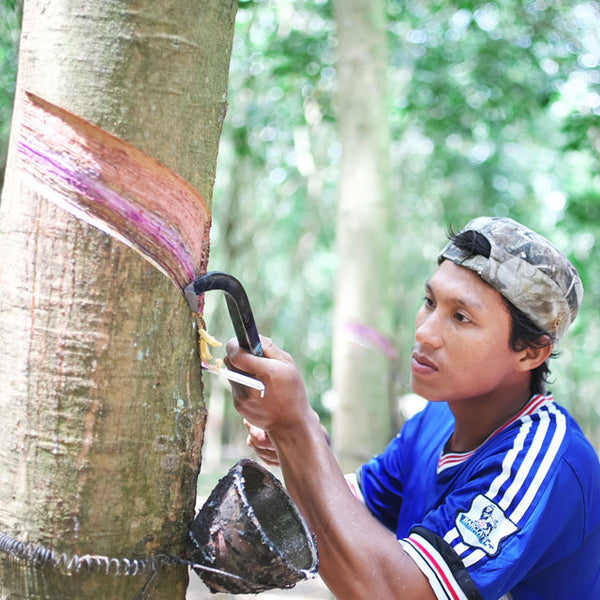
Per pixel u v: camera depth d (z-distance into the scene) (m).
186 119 1.14
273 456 1.63
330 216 10.76
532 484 1.38
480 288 1.50
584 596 1.53
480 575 1.29
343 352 3.86
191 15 1.13
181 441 1.15
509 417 1.60
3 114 3.96
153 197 1.11
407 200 10.62
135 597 1.10
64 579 1.07
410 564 1.27
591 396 14.08
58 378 1.07
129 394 1.09
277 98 8.02
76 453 1.07
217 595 3.17
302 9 7.09
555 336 1.54
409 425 1.91
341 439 3.81
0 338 1.11
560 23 6.90
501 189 9.12
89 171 1.09
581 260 9.12
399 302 10.94
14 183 1.13
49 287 1.08
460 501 1.40
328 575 1.27
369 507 1.90
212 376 10.10
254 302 10.63
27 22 1.14
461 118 7.37
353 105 4.04
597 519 1.50
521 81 7.04
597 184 8.05
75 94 1.09
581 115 6.64
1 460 1.09
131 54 1.09
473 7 6.84
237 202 9.70
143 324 1.10
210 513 1.11
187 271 1.16
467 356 1.50
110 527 1.08
